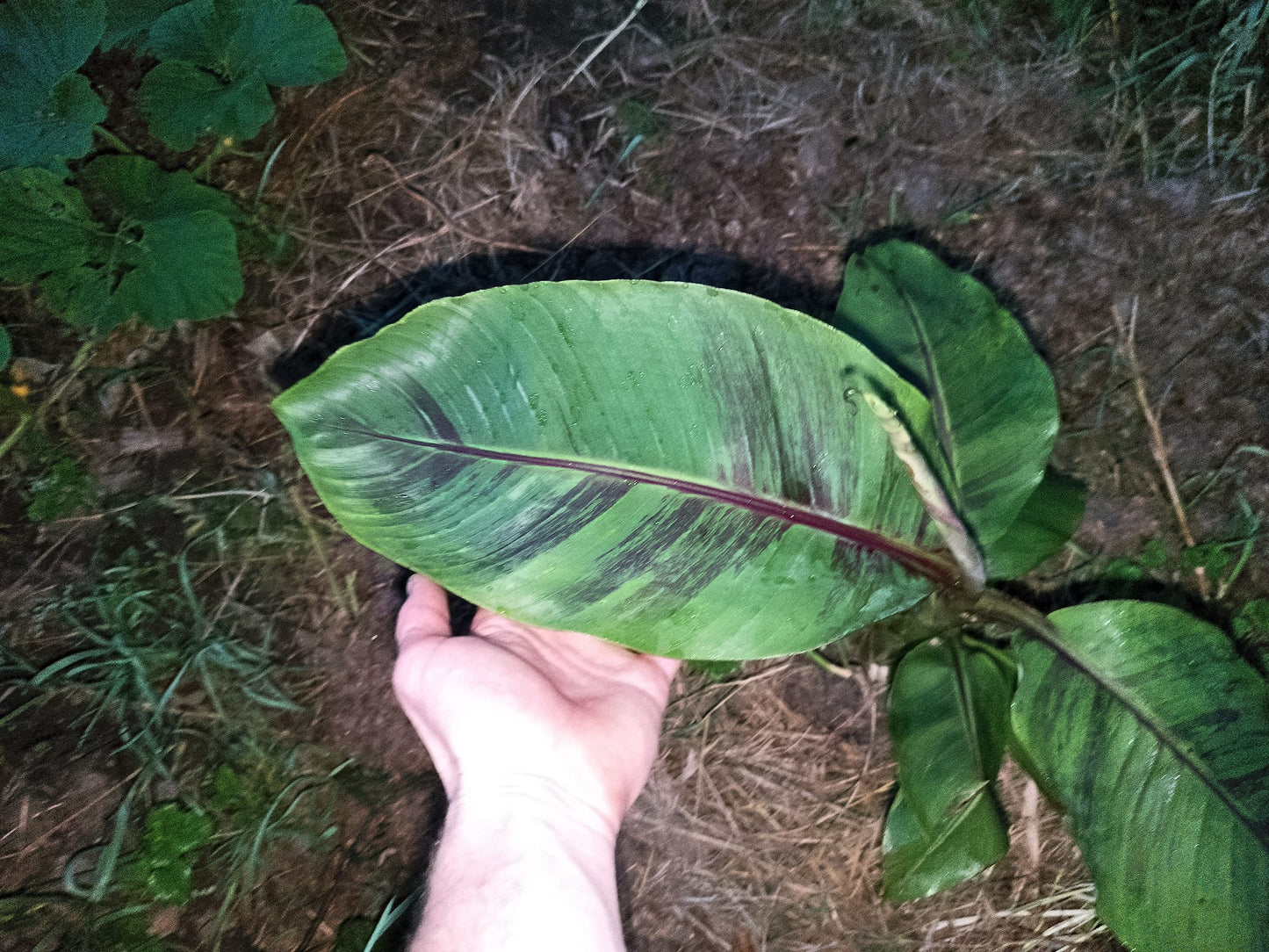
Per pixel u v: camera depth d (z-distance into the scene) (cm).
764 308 34
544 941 31
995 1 48
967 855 40
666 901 47
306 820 46
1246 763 36
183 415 46
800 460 34
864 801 47
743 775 47
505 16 48
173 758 45
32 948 43
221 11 44
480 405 32
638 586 34
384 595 47
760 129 48
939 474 36
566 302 33
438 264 48
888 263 40
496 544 33
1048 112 48
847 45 48
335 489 31
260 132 47
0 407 45
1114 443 47
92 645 45
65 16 43
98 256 44
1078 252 47
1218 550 46
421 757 46
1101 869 37
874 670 47
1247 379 47
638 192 48
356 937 45
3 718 44
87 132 44
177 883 44
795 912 47
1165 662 38
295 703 46
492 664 35
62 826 44
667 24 48
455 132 48
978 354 39
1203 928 36
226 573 46
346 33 48
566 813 34
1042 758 39
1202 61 47
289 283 47
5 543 45
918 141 48
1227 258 47
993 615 40
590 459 33
